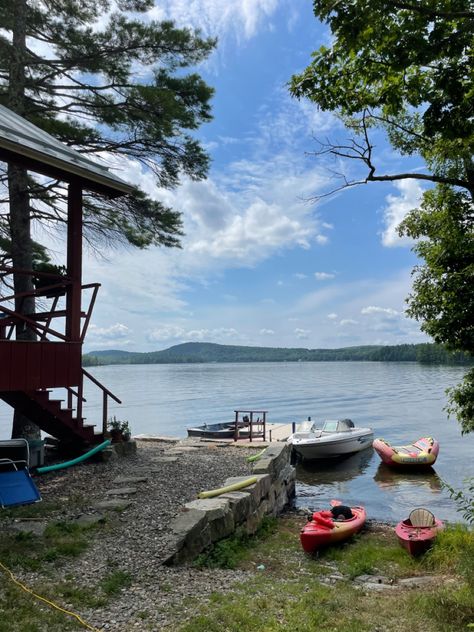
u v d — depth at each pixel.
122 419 32.31
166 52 13.54
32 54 13.07
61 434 11.11
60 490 8.69
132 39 12.98
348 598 5.69
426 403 41.25
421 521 9.12
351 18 4.57
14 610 4.44
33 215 13.14
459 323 7.54
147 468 10.71
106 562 5.80
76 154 10.04
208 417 33.31
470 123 5.14
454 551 7.73
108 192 10.62
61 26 13.00
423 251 8.22
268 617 4.88
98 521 7.07
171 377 98.19
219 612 4.81
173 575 5.80
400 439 24.33
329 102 5.83
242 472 10.74
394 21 4.73
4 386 8.51
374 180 6.51
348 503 13.79
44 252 14.87
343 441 19.92
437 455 19.53
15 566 5.39
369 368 135.00
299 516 11.65
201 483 9.59
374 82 5.59
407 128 7.79
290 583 6.39
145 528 6.95
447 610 5.25
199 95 13.72
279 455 12.41
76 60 12.92
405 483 16.25
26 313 12.24
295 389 59.28
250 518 8.96
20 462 8.84
